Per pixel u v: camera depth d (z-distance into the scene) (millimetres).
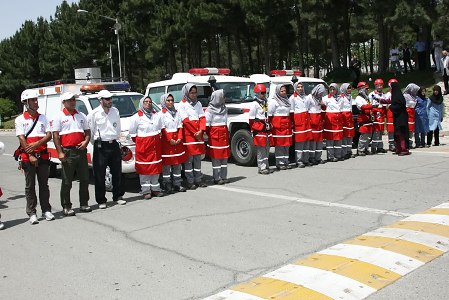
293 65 54844
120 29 41250
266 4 27109
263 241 5984
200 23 31828
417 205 7215
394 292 4441
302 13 27984
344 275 4812
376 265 5031
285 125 10500
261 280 4809
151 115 8531
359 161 11328
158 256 5684
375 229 6215
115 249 6035
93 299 4633
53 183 11281
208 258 5520
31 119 7422
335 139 11320
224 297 4461
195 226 6781
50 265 5621
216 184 9617
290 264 5191
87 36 44656
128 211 7930
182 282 4898
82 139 7785
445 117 17125
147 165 8555
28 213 7559
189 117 9156
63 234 6844
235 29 32062
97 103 10305
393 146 12609
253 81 12570
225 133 9562
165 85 12820
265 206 7648
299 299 4352
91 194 9648
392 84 11828
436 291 4426
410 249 5426
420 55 24359
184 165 9312
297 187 8852
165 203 8305
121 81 13398
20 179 12406
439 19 23156
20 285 5094
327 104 11297
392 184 8664
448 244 5566
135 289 4801
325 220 6707
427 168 9992
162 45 34938
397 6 21312
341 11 27953
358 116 12094
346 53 31344
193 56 39656
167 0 36344
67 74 48656
